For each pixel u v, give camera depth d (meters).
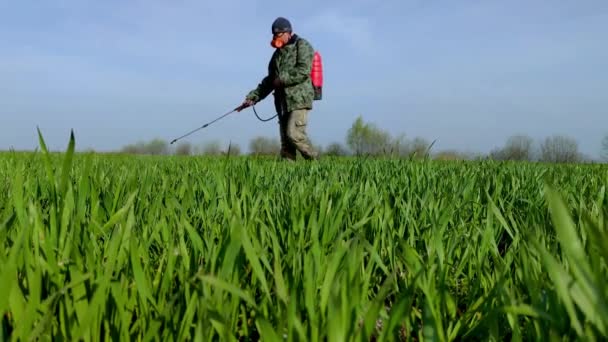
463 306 1.40
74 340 0.82
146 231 1.47
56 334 0.93
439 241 1.13
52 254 1.03
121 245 1.14
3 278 0.75
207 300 0.81
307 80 8.38
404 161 4.90
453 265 1.57
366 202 2.09
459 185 2.84
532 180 3.26
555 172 4.66
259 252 1.20
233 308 1.02
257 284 1.30
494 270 1.39
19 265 1.11
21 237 0.78
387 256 1.56
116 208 1.77
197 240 1.30
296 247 1.35
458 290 1.52
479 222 2.06
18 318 0.88
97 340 0.91
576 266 0.70
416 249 1.65
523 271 0.99
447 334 1.00
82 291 0.93
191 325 1.00
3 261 1.04
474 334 1.06
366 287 1.09
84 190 1.25
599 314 0.65
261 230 1.40
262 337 0.82
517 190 2.85
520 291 1.11
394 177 3.27
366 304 1.14
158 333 0.95
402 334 1.23
